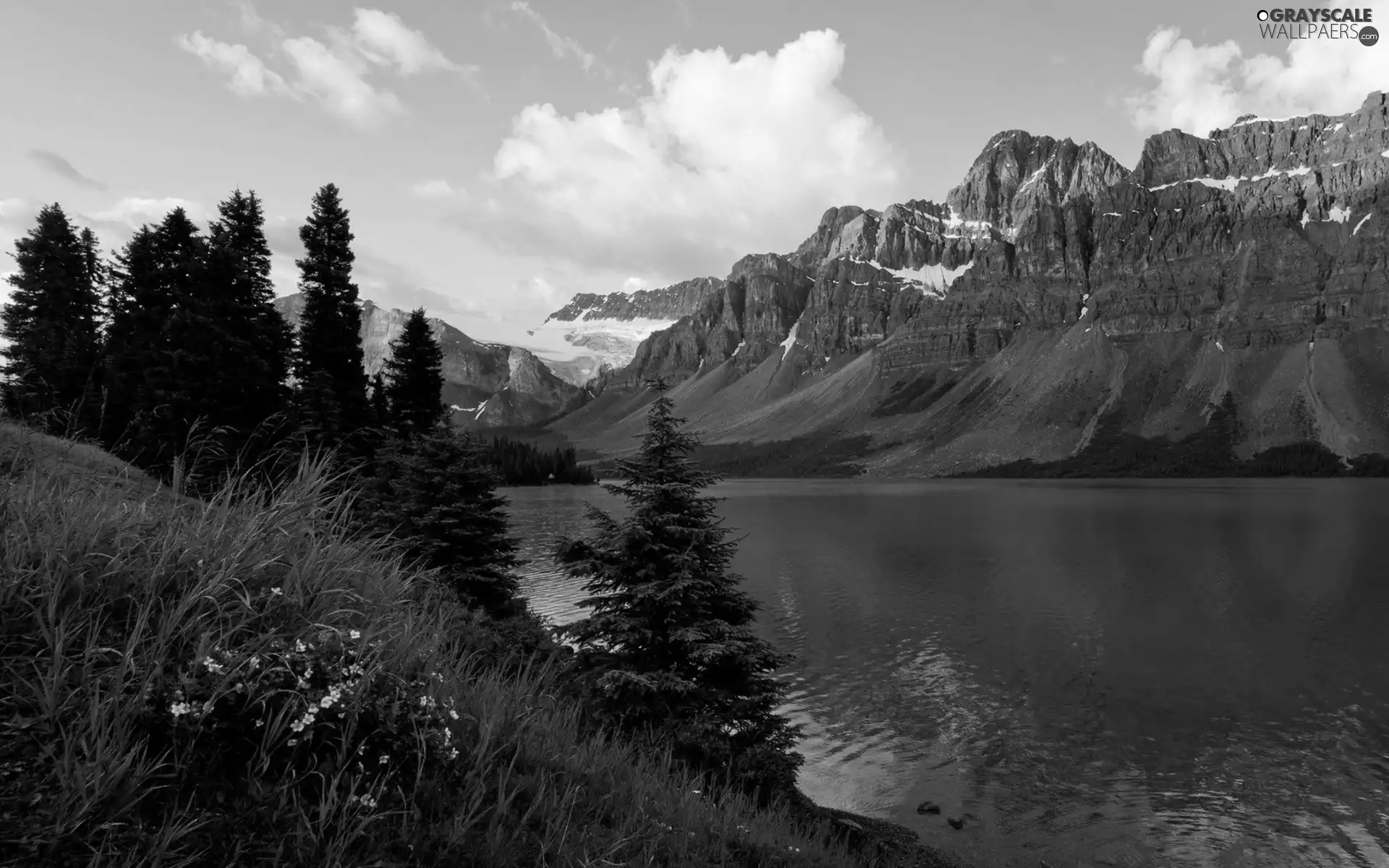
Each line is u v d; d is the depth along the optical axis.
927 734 28.72
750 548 85.25
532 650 14.29
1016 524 110.69
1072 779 24.70
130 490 4.54
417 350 55.28
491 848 4.02
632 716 13.68
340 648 4.33
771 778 13.63
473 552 25.20
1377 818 22.00
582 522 105.62
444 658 6.11
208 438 5.07
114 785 2.98
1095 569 66.75
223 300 40.62
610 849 4.72
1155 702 32.22
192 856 2.98
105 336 46.66
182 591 3.97
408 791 4.11
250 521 4.57
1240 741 27.89
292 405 36.91
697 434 17.47
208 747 3.49
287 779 3.60
